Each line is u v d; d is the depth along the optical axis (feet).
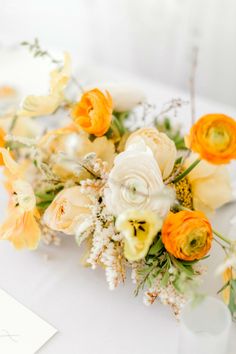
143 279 2.02
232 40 4.06
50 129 2.84
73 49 4.79
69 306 2.08
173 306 1.92
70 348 1.94
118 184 1.87
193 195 2.15
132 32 4.38
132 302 2.08
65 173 2.21
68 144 2.22
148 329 1.99
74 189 2.06
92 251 1.99
